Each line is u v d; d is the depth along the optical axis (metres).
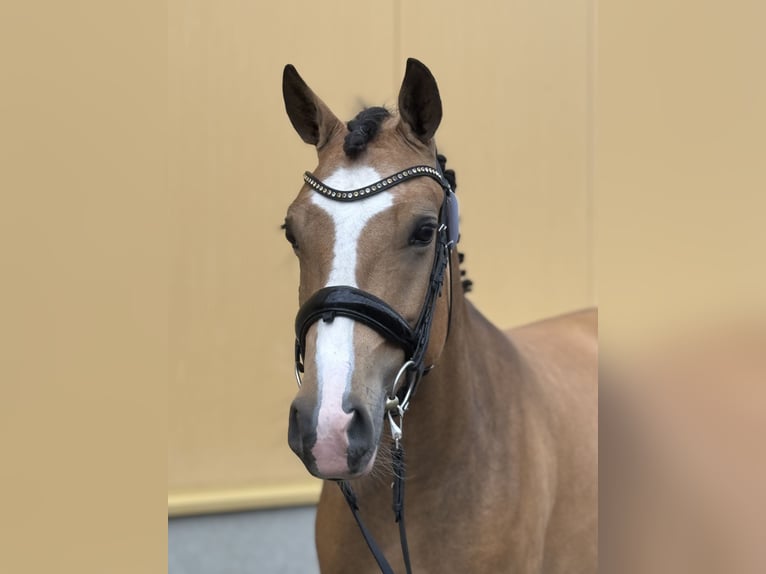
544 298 3.03
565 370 1.93
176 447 2.63
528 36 2.96
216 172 2.64
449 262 1.32
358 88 2.75
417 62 1.26
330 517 1.52
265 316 2.71
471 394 1.42
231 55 2.63
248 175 2.67
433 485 1.39
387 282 1.15
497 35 2.92
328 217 1.16
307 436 1.04
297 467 2.76
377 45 2.77
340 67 2.73
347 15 2.73
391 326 1.13
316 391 1.06
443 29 2.85
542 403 1.66
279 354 2.72
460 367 1.37
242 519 2.67
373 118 1.29
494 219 2.96
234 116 2.64
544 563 1.59
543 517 1.54
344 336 1.09
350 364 1.08
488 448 1.44
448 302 1.32
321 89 2.71
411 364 1.18
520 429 1.52
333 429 1.03
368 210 1.16
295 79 1.37
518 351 1.73
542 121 2.99
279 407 2.73
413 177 1.22
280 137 2.69
